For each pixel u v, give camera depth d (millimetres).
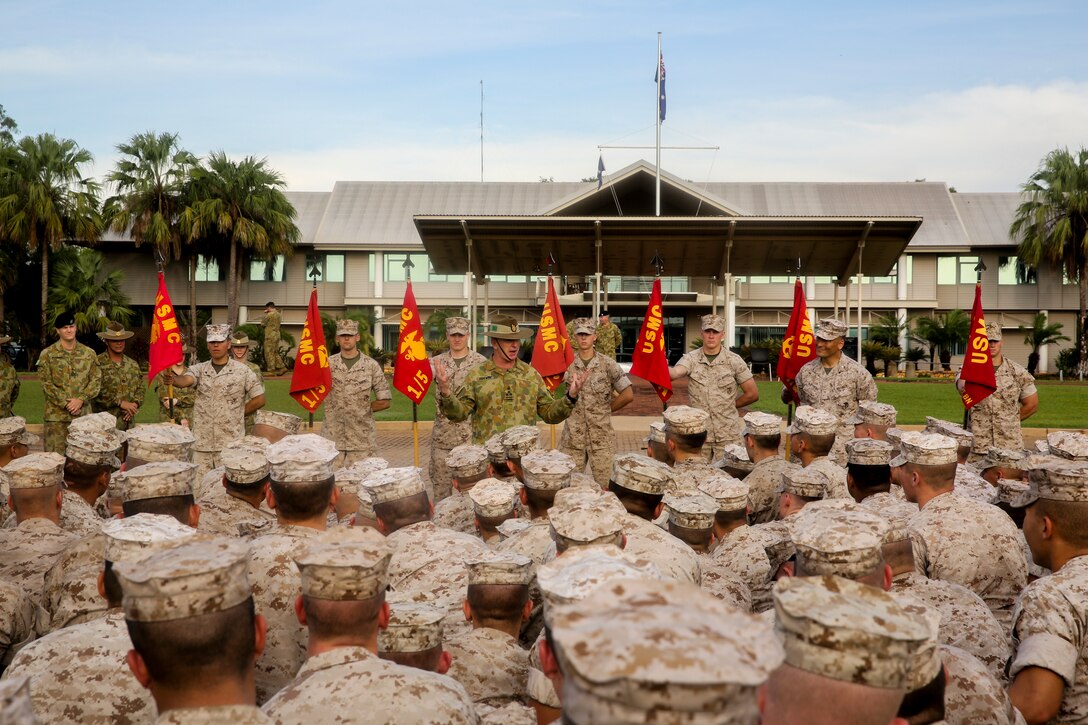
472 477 6367
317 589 2697
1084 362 39125
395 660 3246
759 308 43219
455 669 3447
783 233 19625
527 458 4875
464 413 8297
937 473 4996
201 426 10078
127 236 42344
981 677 3049
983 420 10102
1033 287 42219
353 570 2678
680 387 28875
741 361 9914
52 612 4141
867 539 2828
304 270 43438
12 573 4621
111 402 12453
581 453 9641
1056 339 40094
